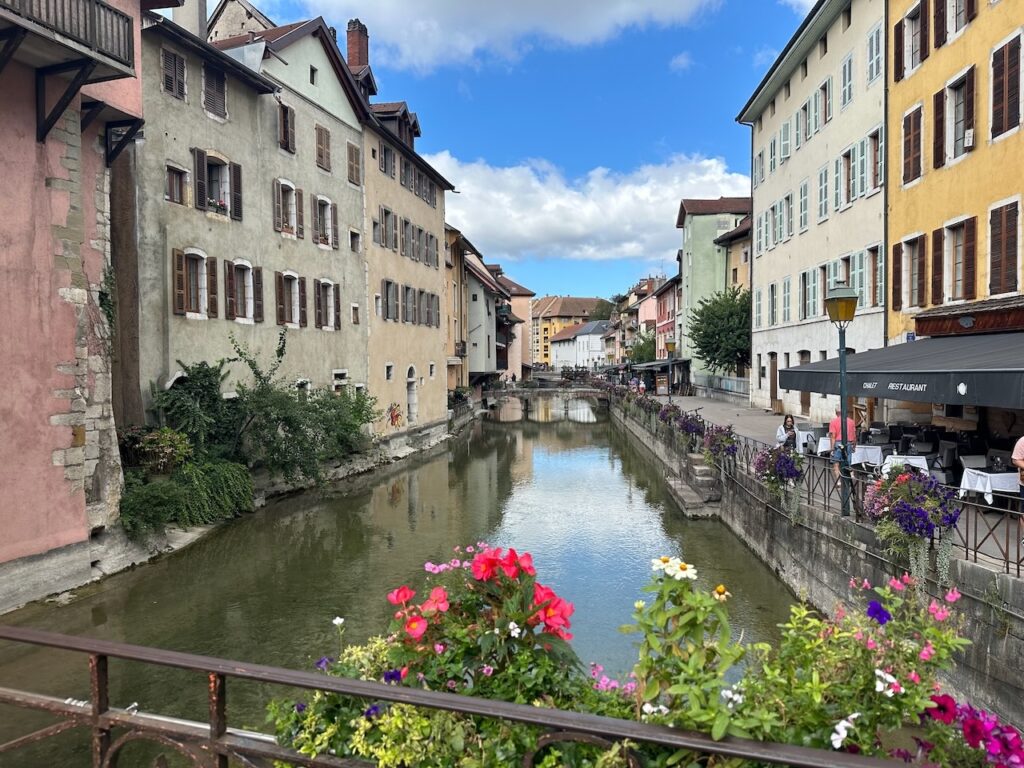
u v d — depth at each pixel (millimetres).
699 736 2090
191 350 17141
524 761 2404
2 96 10422
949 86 14961
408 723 2701
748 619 10172
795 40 24266
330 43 24406
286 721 2930
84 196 12234
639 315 87062
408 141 33594
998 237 13195
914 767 1893
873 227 19422
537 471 26016
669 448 25031
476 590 3365
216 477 15336
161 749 6414
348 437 21547
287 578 12414
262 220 20547
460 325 47406
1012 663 6203
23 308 10711
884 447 13430
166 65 16672
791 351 27125
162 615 10500
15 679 8172
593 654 9117
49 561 11023
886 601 3305
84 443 11773
